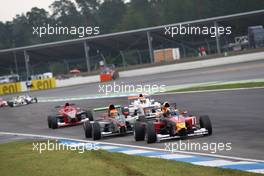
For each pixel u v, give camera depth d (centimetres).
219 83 13862
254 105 8775
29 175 5019
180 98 11944
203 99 10950
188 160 5025
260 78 13238
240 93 10800
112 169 4819
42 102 16712
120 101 13012
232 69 18188
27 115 12988
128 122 7219
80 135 7919
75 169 5031
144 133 6475
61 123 9250
